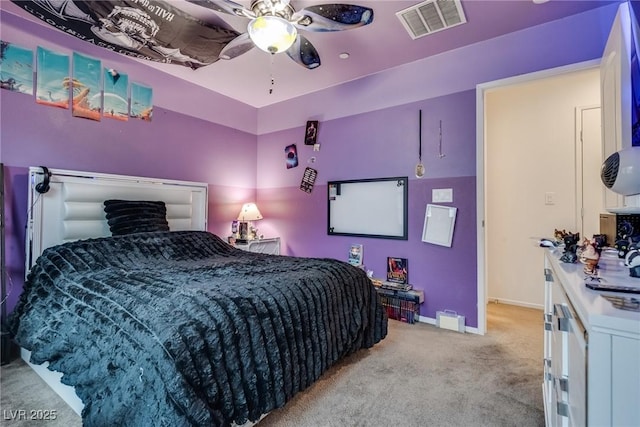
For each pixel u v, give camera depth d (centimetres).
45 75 247
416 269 307
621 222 169
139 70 307
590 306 65
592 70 229
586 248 110
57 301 167
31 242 231
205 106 370
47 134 248
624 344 56
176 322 118
